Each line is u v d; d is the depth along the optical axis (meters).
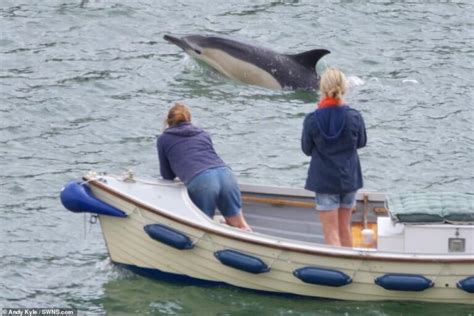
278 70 64.50
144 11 72.81
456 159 56.06
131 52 67.69
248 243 40.94
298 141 57.25
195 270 42.09
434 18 73.81
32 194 51.12
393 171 54.47
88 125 58.44
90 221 44.16
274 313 41.12
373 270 40.59
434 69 66.81
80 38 69.06
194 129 43.16
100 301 42.25
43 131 57.59
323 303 41.53
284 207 45.28
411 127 59.41
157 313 41.22
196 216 41.62
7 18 70.94
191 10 73.69
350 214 42.66
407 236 41.06
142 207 41.50
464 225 40.81
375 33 71.31
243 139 57.34
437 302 41.00
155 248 42.09
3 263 45.19
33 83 63.06
